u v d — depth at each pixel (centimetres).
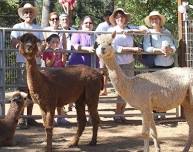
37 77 755
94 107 841
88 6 2758
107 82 1150
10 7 2573
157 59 1064
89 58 1030
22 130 968
